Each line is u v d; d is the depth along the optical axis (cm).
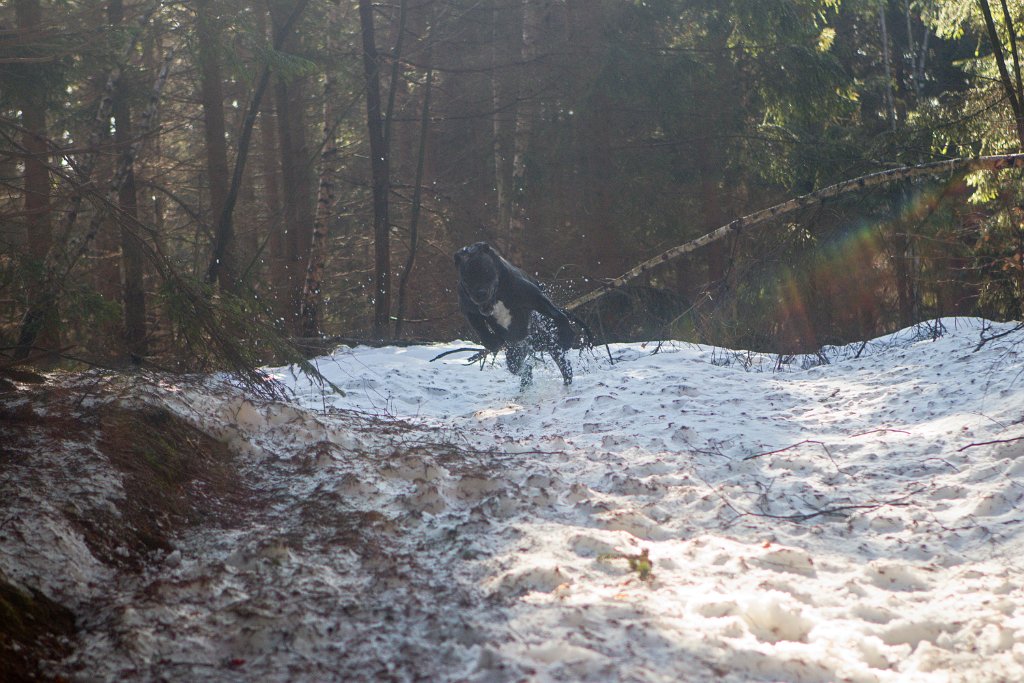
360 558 406
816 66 1978
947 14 1505
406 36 2247
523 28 2045
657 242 2125
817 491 519
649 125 2114
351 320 2470
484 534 437
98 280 1295
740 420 739
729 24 2017
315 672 294
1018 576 378
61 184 731
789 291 1581
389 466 561
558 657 296
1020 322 959
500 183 2159
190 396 633
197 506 480
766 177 2117
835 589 372
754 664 295
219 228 1490
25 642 310
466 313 881
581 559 397
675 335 1494
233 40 1418
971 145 1503
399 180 2427
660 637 309
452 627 323
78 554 380
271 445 615
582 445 665
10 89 1045
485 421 815
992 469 518
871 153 1794
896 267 1484
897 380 845
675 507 497
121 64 1155
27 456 459
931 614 343
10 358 630
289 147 1938
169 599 349
